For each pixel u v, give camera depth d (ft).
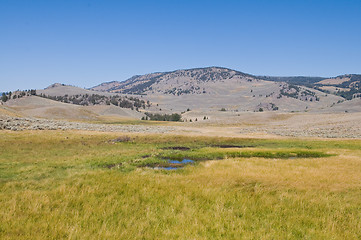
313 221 30.53
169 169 67.97
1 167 64.80
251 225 29.09
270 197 39.47
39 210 32.07
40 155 88.38
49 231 25.94
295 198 38.65
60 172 60.13
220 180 49.65
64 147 111.04
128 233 26.04
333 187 45.57
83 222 28.55
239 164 72.02
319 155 98.58
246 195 40.40
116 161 79.25
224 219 30.22
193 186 44.68
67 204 34.42
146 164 76.64
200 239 24.94
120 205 35.09
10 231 25.85
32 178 53.42
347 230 28.14
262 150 108.88
